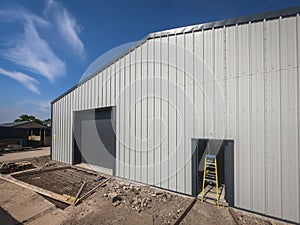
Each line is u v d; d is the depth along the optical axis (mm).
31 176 6203
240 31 3893
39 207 3875
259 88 3654
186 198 4254
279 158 3416
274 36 3555
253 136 3664
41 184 5340
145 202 3965
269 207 3453
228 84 3986
